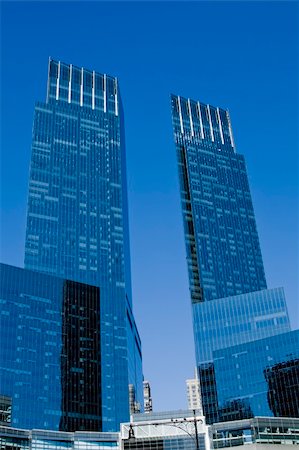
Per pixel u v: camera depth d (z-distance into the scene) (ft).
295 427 538.06
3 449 575.38
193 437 516.73
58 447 614.75
